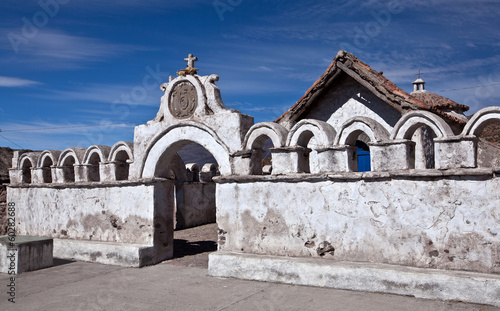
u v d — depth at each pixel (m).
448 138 6.58
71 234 11.59
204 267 9.64
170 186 10.62
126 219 10.52
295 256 8.13
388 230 7.14
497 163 12.02
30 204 12.76
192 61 10.05
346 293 7.01
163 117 10.32
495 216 6.23
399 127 7.16
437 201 6.70
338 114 13.78
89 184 11.12
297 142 8.30
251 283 8.05
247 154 8.80
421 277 6.50
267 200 8.52
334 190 7.74
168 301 7.20
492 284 5.96
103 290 8.03
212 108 9.45
